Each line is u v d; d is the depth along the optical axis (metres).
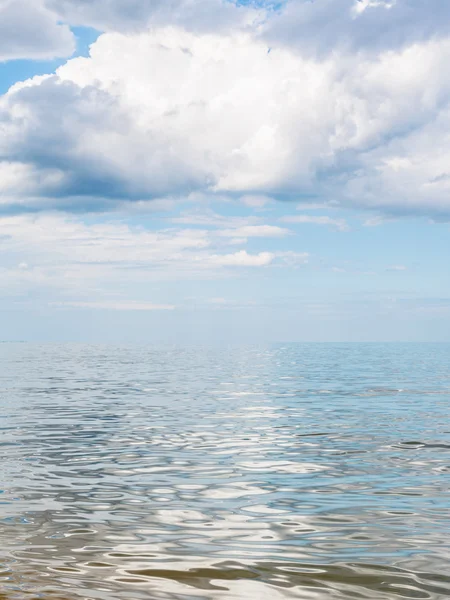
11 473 9.82
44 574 5.39
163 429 14.72
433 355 64.19
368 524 7.05
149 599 4.88
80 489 8.75
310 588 5.12
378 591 5.05
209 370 39.88
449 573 5.46
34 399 21.88
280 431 14.42
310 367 42.94
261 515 7.43
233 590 5.07
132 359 56.31
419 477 9.57
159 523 7.08
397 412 18.06
